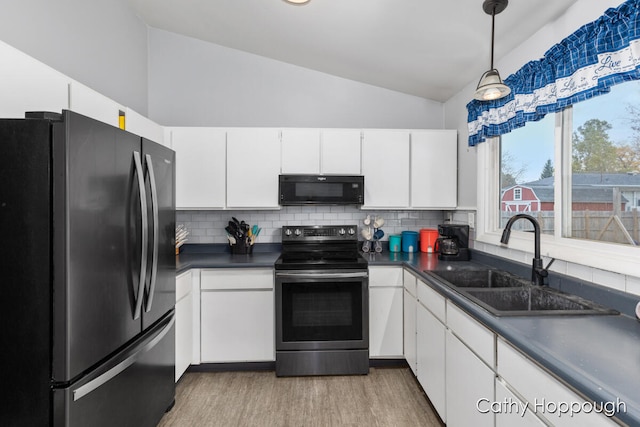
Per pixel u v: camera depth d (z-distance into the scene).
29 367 1.13
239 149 2.84
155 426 1.79
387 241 3.22
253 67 3.20
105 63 2.52
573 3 1.58
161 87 3.18
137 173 1.52
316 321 2.52
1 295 1.13
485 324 1.31
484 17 1.80
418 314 2.25
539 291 1.68
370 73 2.93
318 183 2.80
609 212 1.49
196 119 3.19
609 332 1.14
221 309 2.57
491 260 2.34
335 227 2.97
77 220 1.18
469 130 2.57
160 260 1.84
